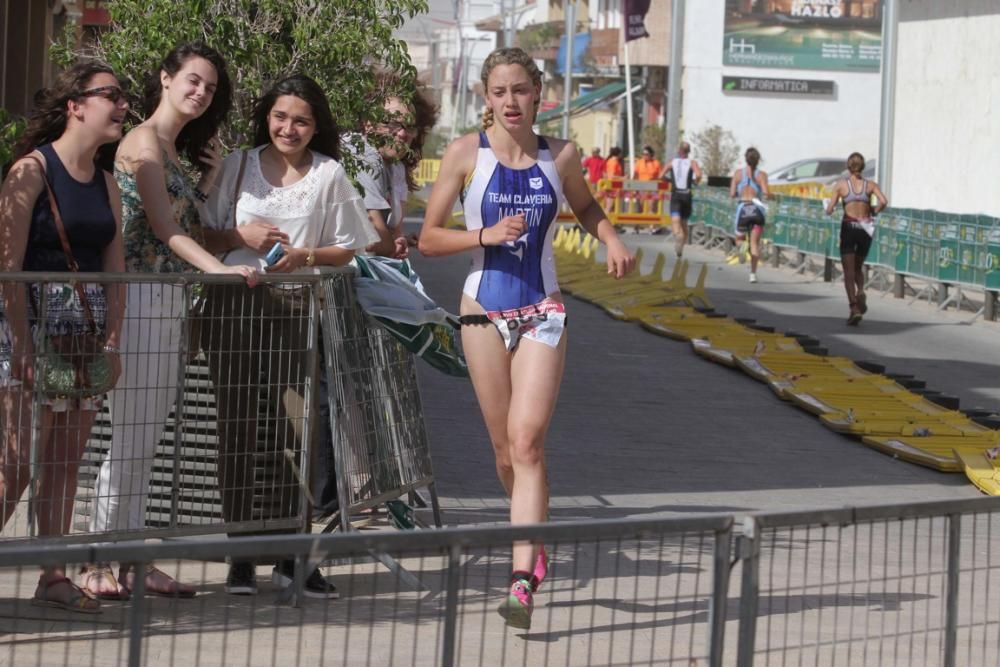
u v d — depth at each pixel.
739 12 84.19
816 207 34.72
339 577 5.68
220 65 8.45
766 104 84.94
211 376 8.36
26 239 7.76
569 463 13.59
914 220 29.48
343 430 8.70
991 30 36.88
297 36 10.88
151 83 8.53
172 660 5.25
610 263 8.39
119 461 8.10
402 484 9.50
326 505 9.85
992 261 26.59
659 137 79.44
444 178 8.20
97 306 7.80
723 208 41.34
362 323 9.06
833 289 32.50
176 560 4.14
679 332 23.00
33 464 7.80
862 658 5.39
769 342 21.73
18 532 8.08
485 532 4.57
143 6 10.83
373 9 11.25
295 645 5.30
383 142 11.53
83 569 6.36
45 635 6.07
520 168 8.18
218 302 8.31
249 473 8.52
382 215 11.43
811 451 14.72
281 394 8.54
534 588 6.86
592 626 5.35
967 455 14.09
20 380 7.70
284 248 8.52
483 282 8.14
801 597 5.36
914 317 27.42
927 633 5.51
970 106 37.88
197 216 8.66
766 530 5.04
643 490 12.54
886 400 17.28
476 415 15.72
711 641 5.05
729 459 14.11
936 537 5.65
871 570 5.40
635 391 17.97
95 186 7.94
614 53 86.69
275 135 8.63
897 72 42.03
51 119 7.91
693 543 5.12
